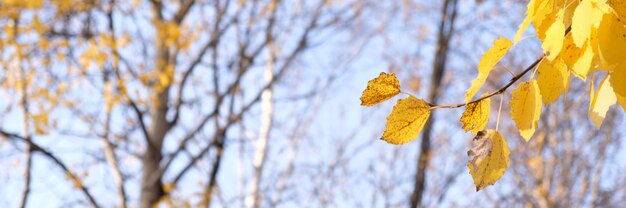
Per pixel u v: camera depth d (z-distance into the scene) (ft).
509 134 31.14
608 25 2.38
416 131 2.90
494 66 2.71
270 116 31.01
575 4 2.63
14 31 20.01
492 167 2.86
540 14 2.64
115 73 20.01
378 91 2.90
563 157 34.86
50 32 20.39
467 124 2.90
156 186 20.33
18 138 19.44
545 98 2.68
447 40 25.34
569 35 2.58
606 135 34.63
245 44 23.53
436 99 24.84
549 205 33.50
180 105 21.30
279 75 23.90
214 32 22.53
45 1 20.33
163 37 21.22
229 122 21.62
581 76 2.52
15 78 20.30
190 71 21.59
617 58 2.36
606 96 2.60
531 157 33.55
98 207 19.95
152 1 22.18
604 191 35.42
